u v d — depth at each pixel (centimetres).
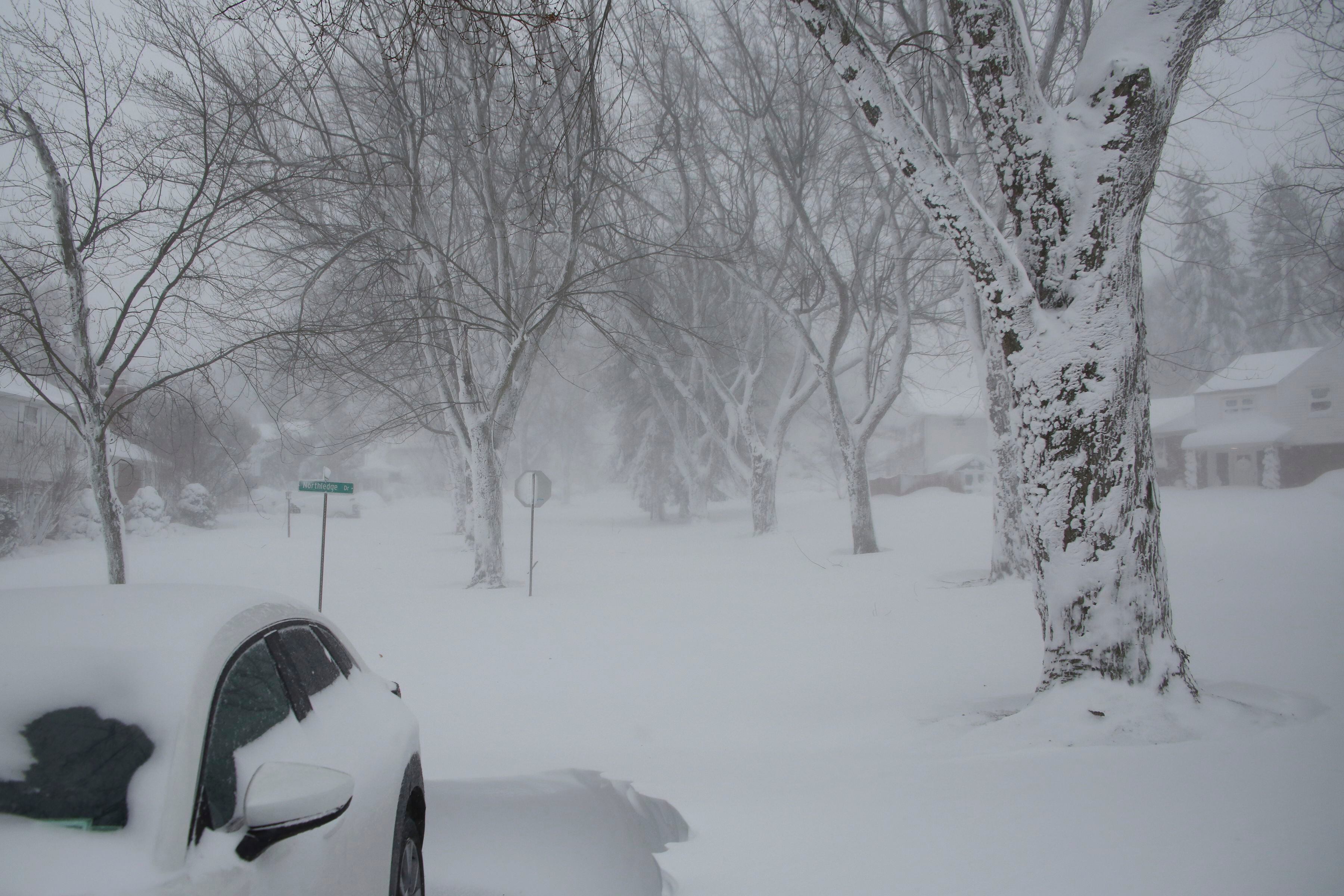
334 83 1684
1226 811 495
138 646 272
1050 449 800
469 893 424
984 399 2108
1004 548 1962
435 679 1180
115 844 223
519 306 2225
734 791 606
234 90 1482
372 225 1923
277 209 1723
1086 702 754
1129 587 774
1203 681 867
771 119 2411
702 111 2573
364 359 1948
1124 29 793
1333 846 429
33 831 225
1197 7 765
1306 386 4984
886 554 2708
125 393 1535
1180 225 1955
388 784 336
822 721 915
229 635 295
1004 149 828
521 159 1783
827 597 1855
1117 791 548
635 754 794
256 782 244
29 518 3397
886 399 2736
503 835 510
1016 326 819
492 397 2164
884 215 2538
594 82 835
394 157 1848
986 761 654
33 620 288
